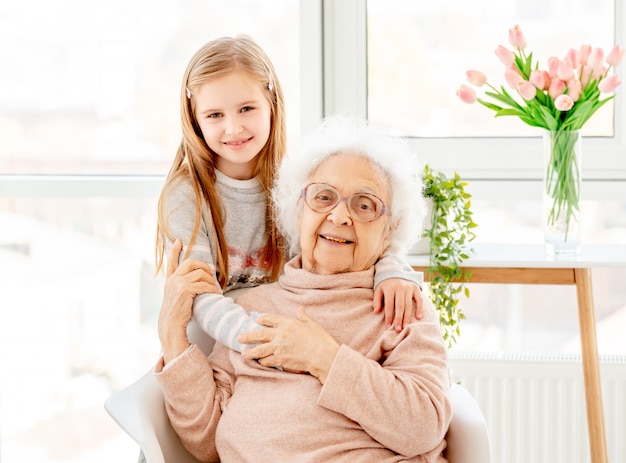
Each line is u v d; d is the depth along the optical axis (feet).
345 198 4.94
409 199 5.21
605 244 7.32
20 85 8.35
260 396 4.76
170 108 8.23
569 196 6.57
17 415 8.80
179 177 5.62
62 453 8.84
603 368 7.43
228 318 4.99
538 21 7.75
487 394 7.56
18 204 8.60
